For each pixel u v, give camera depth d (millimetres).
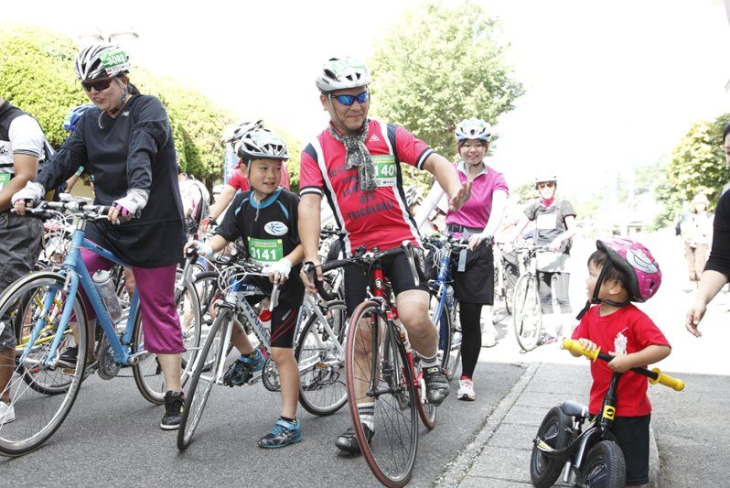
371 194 3367
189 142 17250
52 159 3701
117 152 3650
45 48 12102
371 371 3209
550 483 2836
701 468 3387
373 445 3447
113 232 3674
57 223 4277
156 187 3701
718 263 2934
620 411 2748
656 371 2705
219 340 3555
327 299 3717
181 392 3779
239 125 5914
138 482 2949
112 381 4820
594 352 2670
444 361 4812
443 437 3689
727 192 2912
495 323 8547
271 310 3623
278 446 3486
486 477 3039
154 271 3701
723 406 4508
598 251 2855
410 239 3428
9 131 3770
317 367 4113
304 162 3428
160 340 3725
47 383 3969
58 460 3182
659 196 51031
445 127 31078
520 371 5578
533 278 7016
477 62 30047
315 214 3350
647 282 2695
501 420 4004
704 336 7535
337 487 2951
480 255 4594
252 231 3691
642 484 2748
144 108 3652
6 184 3789
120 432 3648
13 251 3641
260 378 3982
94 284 3686
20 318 3342
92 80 3514
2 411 3527
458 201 3072
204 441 3566
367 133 3350
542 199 7176
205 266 4652
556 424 2914
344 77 3156
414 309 3271
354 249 3430
